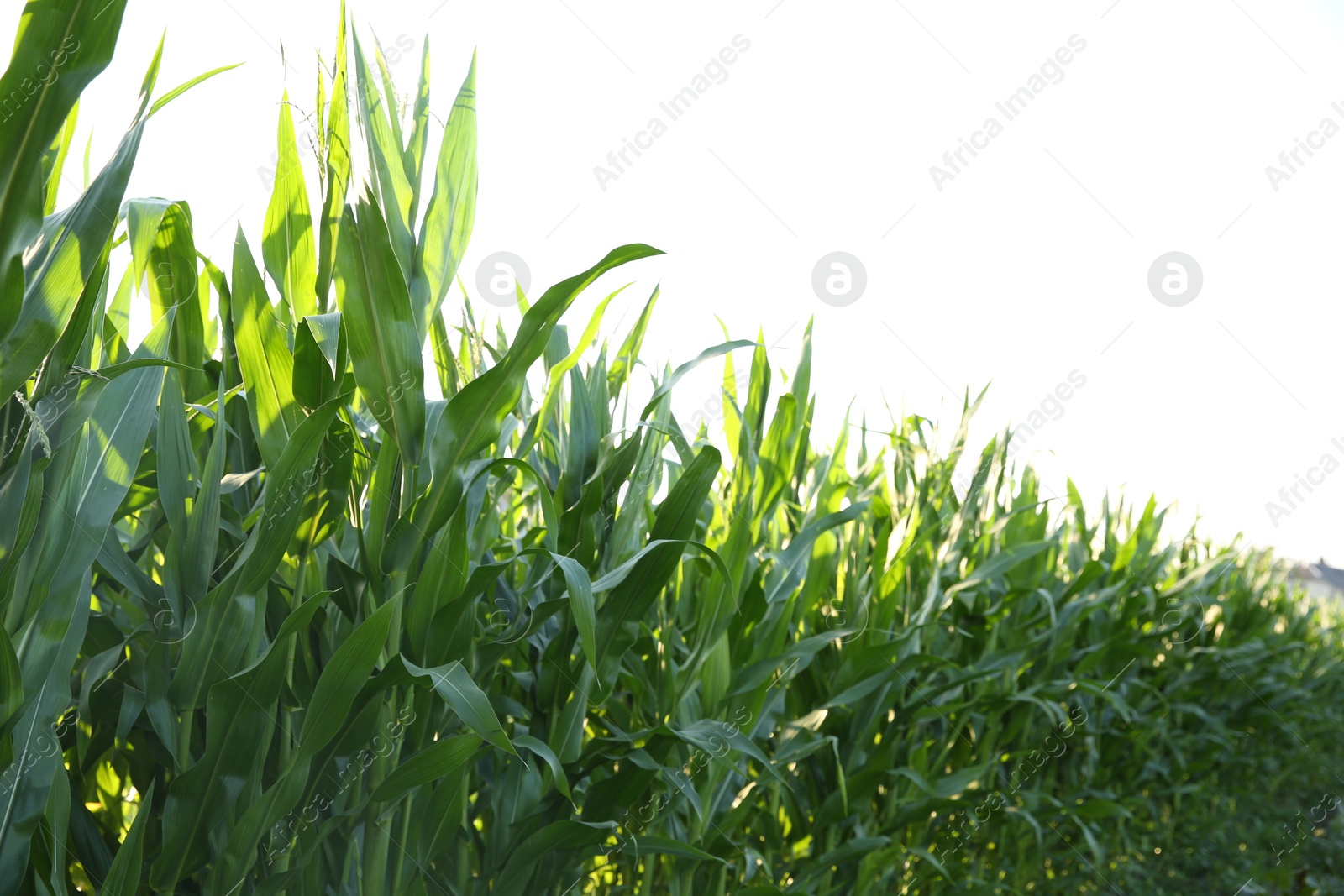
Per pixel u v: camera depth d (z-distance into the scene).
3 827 0.82
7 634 0.75
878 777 1.76
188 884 1.01
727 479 1.88
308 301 1.10
